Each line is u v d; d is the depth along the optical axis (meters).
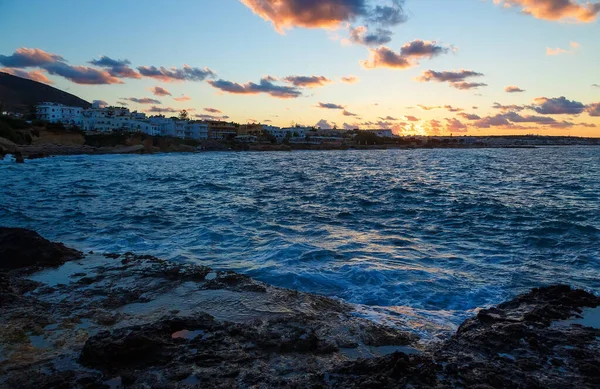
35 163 57.66
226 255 10.84
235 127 188.62
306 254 10.73
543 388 4.20
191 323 5.96
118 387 4.33
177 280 8.27
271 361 4.91
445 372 4.54
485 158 95.19
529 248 11.69
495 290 8.19
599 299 6.78
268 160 81.00
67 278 8.45
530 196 24.25
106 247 11.66
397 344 5.53
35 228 14.13
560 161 78.00
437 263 10.10
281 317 6.34
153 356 4.96
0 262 9.20
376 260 10.21
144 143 110.06
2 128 78.50
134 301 7.15
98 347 4.98
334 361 4.96
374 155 118.88
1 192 24.44
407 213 17.83
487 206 19.70
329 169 54.34
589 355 4.87
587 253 11.05
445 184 32.53
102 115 141.25
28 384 4.37
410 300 7.61
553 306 6.46
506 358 4.90
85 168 49.50
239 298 7.30
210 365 4.77
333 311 6.81
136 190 26.62
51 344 5.44
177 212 17.64
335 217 16.69
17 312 6.54
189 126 156.75
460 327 6.07
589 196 24.20
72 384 4.36
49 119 128.00
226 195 24.31
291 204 20.44
